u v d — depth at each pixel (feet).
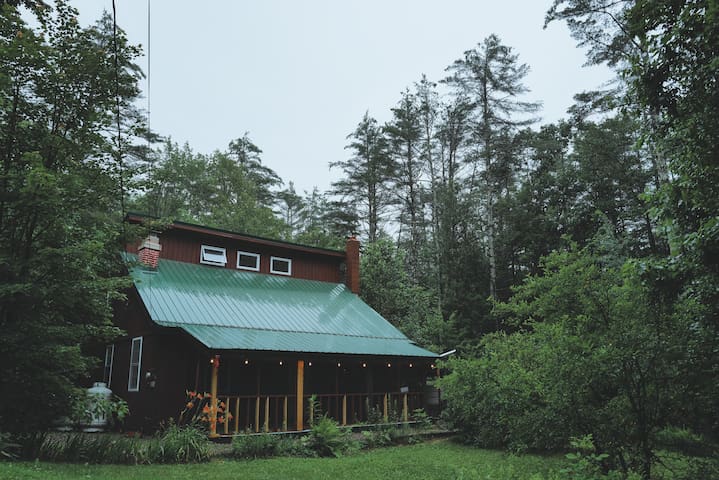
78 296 31.99
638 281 23.39
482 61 113.19
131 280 35.06
